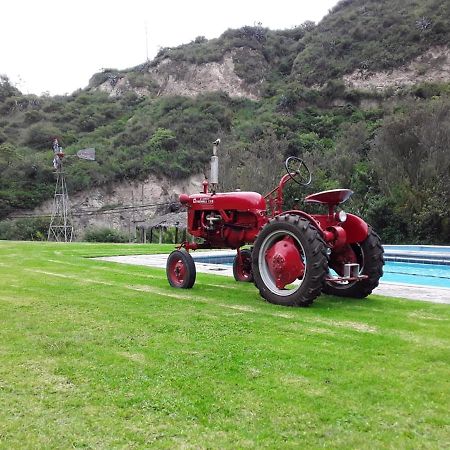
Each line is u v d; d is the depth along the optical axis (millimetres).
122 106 45000
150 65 51562
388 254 11273
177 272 5605
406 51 39281
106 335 3344
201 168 34844
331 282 4879
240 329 3521
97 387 2412
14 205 30891
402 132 21797
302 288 4363
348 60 41312
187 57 49469
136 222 26672
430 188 20156
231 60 48062
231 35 51000
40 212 31141
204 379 2510
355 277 4641
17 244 13852
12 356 2883
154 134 36875
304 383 2451
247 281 6086
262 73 46625
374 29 42844
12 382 2475
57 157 27125
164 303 4527
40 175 32406
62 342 3148
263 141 28047
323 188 22953
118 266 7879
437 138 20672
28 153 35312
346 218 4895
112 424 2023
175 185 34219
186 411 2143
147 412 2137
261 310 4242
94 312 4094
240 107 42188
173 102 41688
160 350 2996
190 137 36594
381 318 3904
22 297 4805
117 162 34625
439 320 3832
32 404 2215
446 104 22297
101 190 33188
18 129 39938
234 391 2354
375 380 2490
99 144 36781
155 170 34062
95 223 31344
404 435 1936
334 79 39844
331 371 2621
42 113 41812
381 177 22156
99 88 50906
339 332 3430
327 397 2281
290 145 29391
